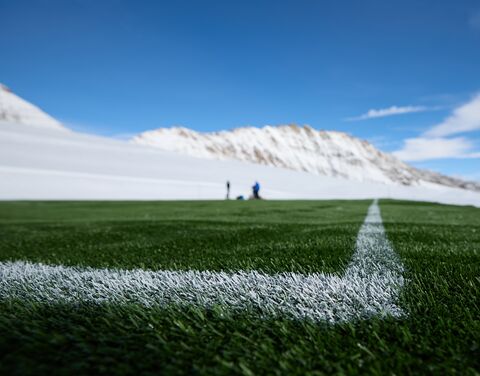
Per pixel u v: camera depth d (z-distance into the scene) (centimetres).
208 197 4547
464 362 100
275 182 7194
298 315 136
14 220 1105
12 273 223
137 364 99
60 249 386
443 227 575
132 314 141
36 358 103
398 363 99
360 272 213
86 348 109
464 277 190
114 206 2145
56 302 159
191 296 164
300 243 367
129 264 268
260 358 104
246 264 245
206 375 94
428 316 134
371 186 8131
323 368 99
